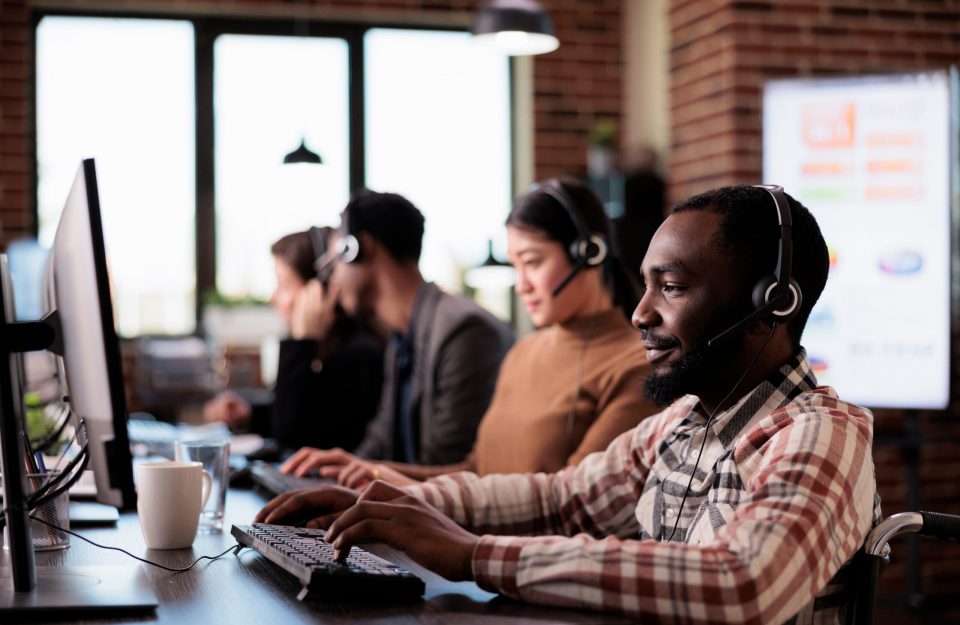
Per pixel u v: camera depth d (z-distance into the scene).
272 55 5.53
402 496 1.24
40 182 5.35
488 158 5.71
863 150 3.75
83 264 1.38
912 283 3.71
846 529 1.06
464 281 5.67
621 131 5.59
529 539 1.09
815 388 1.25
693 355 1.21
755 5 4.35
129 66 5.43
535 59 5.52
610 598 1.01
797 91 3.81
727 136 4.37
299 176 5.18
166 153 5.47
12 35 5.13
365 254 2.68
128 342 5.32
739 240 1.19
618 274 2.12
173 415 5.12
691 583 0.98
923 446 4.13
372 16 5.49
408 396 2.71
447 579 1.10
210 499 1.52
